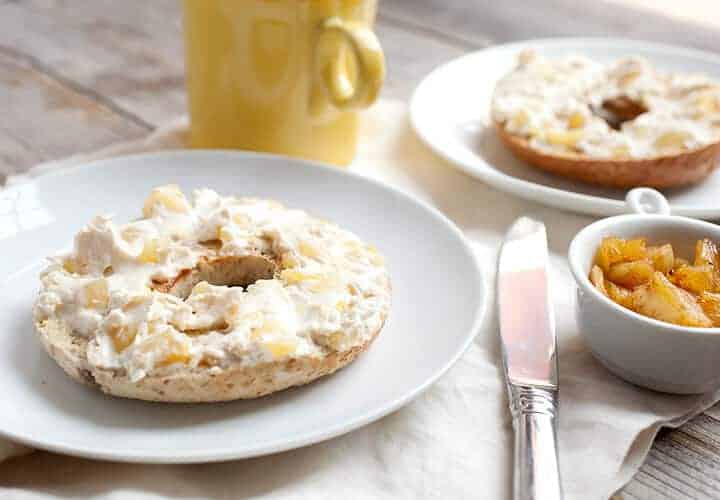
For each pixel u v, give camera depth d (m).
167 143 0.58
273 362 0.40
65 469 0.40
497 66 0.65
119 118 0.62
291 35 0.53
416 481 0.40
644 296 0.43
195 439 0.40
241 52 0.54
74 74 0.67
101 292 0.42
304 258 0.44
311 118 0.55
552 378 0.43
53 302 0.42
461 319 0.44
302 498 0.39
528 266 0.48
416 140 0.60
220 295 0.42
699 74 0.63
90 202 0.51
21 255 0.48
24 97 0.64
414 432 0.41
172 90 0.66
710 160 0.54
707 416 0.43
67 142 0.60
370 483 0.40
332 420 0.40
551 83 0.60
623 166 0.53
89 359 0.40
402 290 0.47
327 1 0.52
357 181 0.52
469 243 0.48
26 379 0.42
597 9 0.79
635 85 0.59
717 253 0.44
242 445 0.38
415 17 0.76
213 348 0.40
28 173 0.55
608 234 0.45
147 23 0.75
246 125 0.56
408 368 0.43
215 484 0.39
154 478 0.39
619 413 0.42
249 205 0.47
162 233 0.45
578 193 0.54
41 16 0.74
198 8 0.53
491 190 0.55
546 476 0.38
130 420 0.40
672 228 0.46
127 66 0.68
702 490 0.40
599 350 0.44
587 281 0.43
